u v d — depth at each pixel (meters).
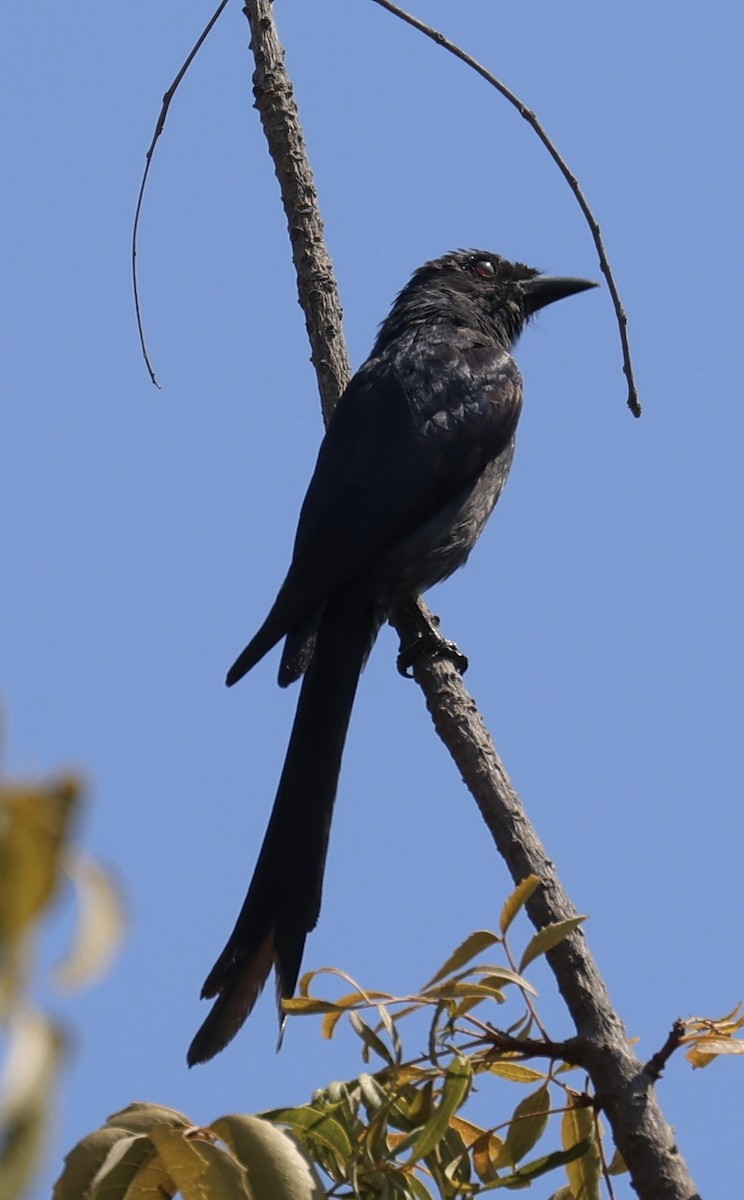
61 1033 2.17
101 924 2.19
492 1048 5.72
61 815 2.19
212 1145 4.38
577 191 8.00
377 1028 5.36
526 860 7.07
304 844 9.25
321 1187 4.45
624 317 7.88
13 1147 2.12
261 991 8.12
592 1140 5.74
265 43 10.88
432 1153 5.41
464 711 8.08
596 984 6.13
